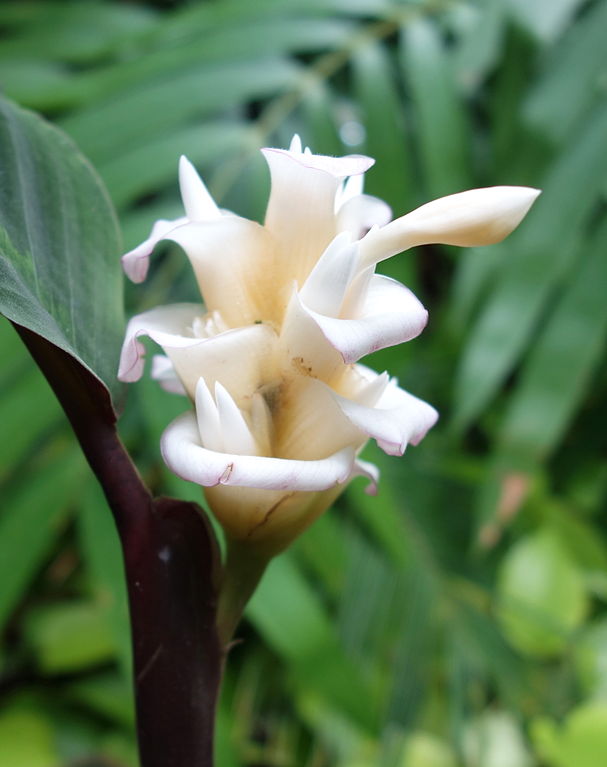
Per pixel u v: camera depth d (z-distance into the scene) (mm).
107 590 532
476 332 605
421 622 630
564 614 688
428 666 614
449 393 741
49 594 787
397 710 595
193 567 223
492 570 695
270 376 219
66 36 791
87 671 747
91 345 226
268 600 543
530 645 678
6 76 747
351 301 211
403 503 667
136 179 625
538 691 640
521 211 209
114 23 809
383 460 617
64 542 772
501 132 700
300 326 212
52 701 728
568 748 595
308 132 668
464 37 704
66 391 216
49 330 206
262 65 686
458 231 209
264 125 660
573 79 658
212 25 714
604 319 584
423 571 650
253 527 223
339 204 230
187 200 228
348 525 659
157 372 241
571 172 620
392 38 781
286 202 220
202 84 666
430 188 673
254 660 719
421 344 776
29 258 227
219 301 225
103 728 724
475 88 745
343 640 618
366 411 210
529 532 755
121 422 587
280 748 718
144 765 229
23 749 682
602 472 806
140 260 219
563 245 604
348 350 194
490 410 794
